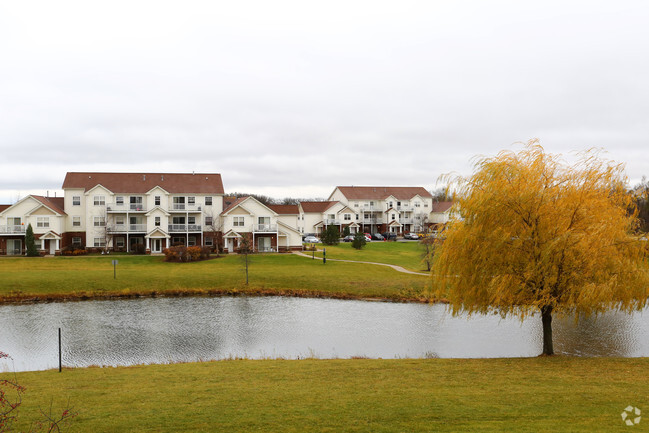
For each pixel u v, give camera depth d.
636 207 21.12
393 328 32.50
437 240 23.34
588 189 20.53
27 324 32.94
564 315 21.22
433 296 42.09
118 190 65.75
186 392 15.88
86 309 37.81
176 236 67.44
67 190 65.62
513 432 11.65
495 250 20.12
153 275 48.44
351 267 55.09
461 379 17.33
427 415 13.16
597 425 12.04
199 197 68.25
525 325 33.28
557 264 19.55
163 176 70.19
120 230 64.25
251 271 51.41
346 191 106.31
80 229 66.00
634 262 19.66
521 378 17.27
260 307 39.03
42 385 17.08
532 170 20.84
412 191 110.19
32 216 61.34
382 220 106.44
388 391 15.74
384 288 44.88
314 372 18.86
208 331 31.45
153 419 13.11
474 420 12.71
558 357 21.39
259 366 20.22
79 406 14.40
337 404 14.28
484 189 20.84
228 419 13.05
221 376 18.30
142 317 35.28
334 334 30.94
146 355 26.19
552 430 11.73
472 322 34.22
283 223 76.50
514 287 20.23
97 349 27.27
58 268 51.12
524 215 20.23
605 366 19.27
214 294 43.88
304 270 52.53
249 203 67.81
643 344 28.44
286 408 13.96
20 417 13.28
